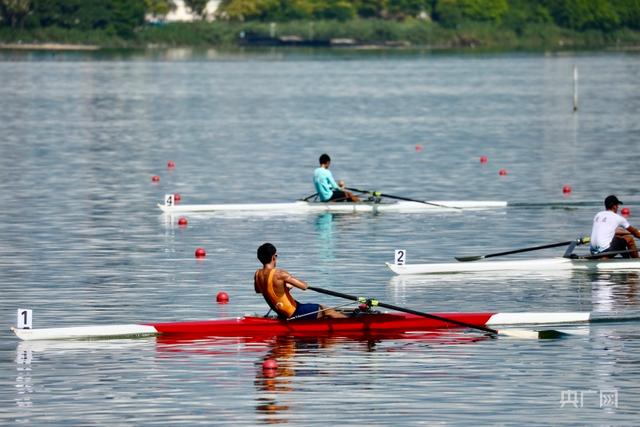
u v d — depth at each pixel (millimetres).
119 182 177375
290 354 80562
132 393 71812
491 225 137125
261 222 140375
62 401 70312
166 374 75750
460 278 106625
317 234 131125
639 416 67188
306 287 85938
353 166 198625
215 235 130500
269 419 67000
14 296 98625
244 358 79562
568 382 73500
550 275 107750
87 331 84500
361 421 66500
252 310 93250
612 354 79938
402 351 81250
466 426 65625
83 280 105125
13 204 153250
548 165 198125
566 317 89188
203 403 69875
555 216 143250
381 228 135500
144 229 134500
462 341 84062
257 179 180875
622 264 110375
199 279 105562
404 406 69062
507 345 82750
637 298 97250
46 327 87625
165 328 85625
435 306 95125
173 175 186125
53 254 118188
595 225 110625
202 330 85812
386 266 112250
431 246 123062
